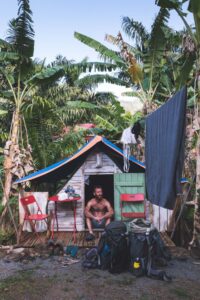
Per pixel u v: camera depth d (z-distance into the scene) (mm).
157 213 7570
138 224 5469
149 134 5855
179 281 4914
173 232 7102
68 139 12531
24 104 10227
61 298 4406
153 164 5516
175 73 11086
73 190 7438
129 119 14695
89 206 7445
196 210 6457
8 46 9344
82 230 7570
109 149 7688
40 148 11961
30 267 5547
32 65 9938
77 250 6164
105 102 16875
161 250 5637
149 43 9594
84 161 7699
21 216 7664
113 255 5207
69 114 15156
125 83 11742
